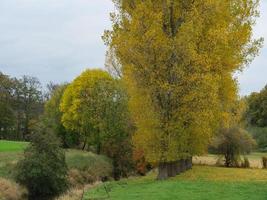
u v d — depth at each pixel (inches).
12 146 2674.7
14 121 4377.5
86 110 2556.6
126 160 2292.1
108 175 2145.7
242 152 1897.1
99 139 2474.2
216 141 1870.1
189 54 1099.3
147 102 1148.5
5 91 4503.0
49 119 3262.8
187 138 1165.7
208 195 887.7
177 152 1157.1
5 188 1407.5
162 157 1164.5
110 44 1160.8
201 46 1143.6
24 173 1525.6
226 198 848.3
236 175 1309.1
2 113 4271.7
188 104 1119.6
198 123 1120.8
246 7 1280.8
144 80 1133.7
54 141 1611.7
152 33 1091.9
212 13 1152.8
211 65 1140.5
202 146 1211.9
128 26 1163.3
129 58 1128.8
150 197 886.4
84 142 3038.9
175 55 1109.1
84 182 1852.9
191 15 1135.6
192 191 943.7
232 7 1279.5
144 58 1116.5
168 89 1106.7
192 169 1530.5
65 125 2965.1
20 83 4658.0
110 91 2452.0
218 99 1235.9
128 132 2301.9
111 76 2810.0
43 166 1529.3
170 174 1289.4
